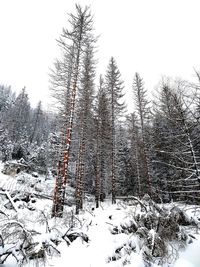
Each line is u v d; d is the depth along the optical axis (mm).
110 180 28891
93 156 28875
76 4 18328
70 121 15898
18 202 15164
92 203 22750
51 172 31141
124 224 8570
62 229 8297
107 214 10727
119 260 6430
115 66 29047
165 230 8070
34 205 16266
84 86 21750
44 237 6961
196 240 8508
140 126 25797
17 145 34625
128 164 28844
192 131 10297
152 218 8523
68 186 27312
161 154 18891
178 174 13344
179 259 7184
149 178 20859
